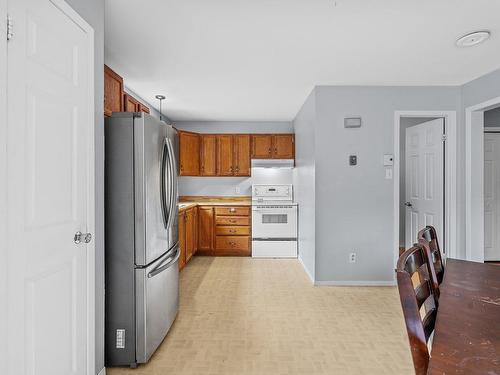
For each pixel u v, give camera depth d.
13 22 1.17
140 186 1.97
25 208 1.24
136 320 1.98
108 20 2.08
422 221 3.89
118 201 1.98
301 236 4.55
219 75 3.15
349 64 2.86
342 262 3.53
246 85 3.47
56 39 1.42
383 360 2.05
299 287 3.47
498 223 4.37
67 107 1.50
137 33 2.27
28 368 1.26
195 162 5.13
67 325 1.51
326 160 3.51
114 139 1.98
